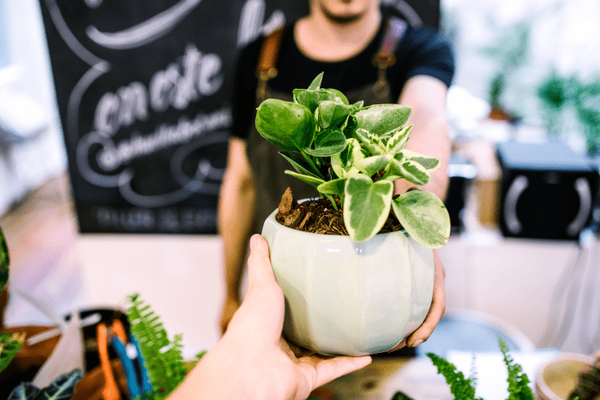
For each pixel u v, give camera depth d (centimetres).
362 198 34
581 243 162
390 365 68
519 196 159
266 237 43
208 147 192
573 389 47
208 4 171
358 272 36
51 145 357
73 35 179
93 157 197
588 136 162
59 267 231
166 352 48
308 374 41
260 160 116
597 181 152
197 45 177
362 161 35
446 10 169
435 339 116
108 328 66
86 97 188
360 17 108
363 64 113
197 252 204
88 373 60
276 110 35
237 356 37
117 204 203
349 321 37
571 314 165
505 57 171
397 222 42
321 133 37
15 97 324
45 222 288
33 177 335
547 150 166
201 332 182
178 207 202
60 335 60
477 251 167
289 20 170
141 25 175
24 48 338
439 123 90
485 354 71
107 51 180
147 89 185
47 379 49
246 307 39
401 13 160
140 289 196
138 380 57
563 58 167
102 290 200
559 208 158
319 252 36
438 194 75
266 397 36
